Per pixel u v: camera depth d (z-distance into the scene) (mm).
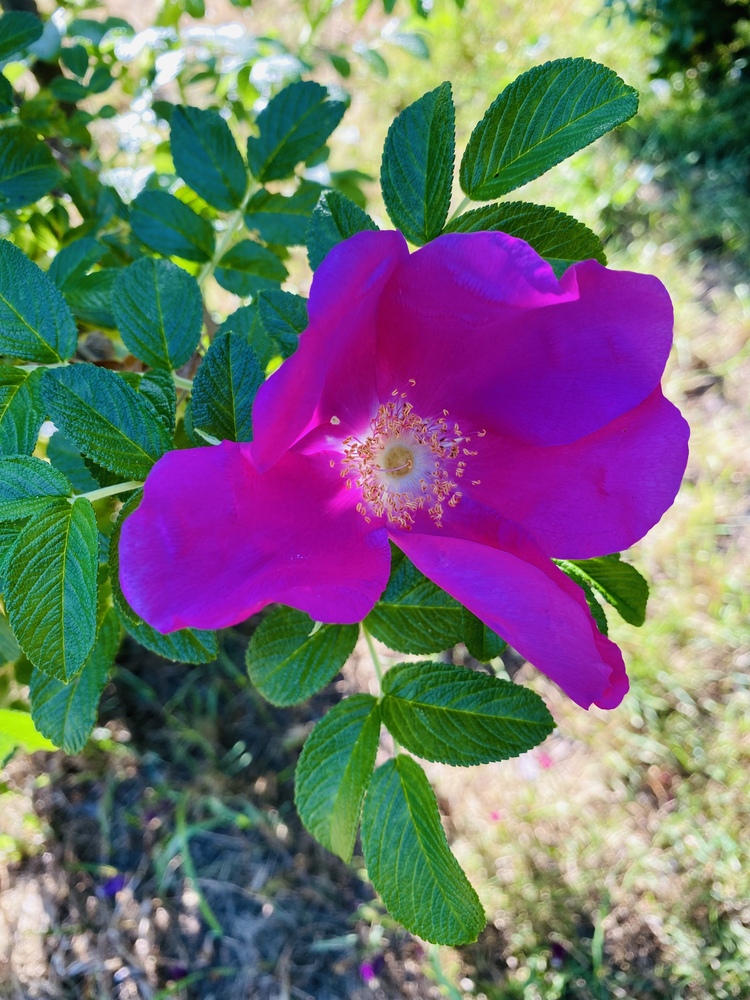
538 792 347
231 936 325
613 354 125
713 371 437
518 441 141
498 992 312
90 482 173
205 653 137
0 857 333
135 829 341
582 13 564
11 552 121
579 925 324
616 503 133
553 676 116
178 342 150
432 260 110
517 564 114
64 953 321
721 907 323
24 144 187
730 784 343
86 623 121
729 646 369
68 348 141
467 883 143
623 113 129
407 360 139
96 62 244
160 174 268
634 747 352
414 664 156
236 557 113
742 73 527
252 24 527
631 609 159
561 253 138
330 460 146
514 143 135
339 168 492
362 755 153
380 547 142
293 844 341
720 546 393
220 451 111
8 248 137
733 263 471
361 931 326
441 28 540
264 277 197
